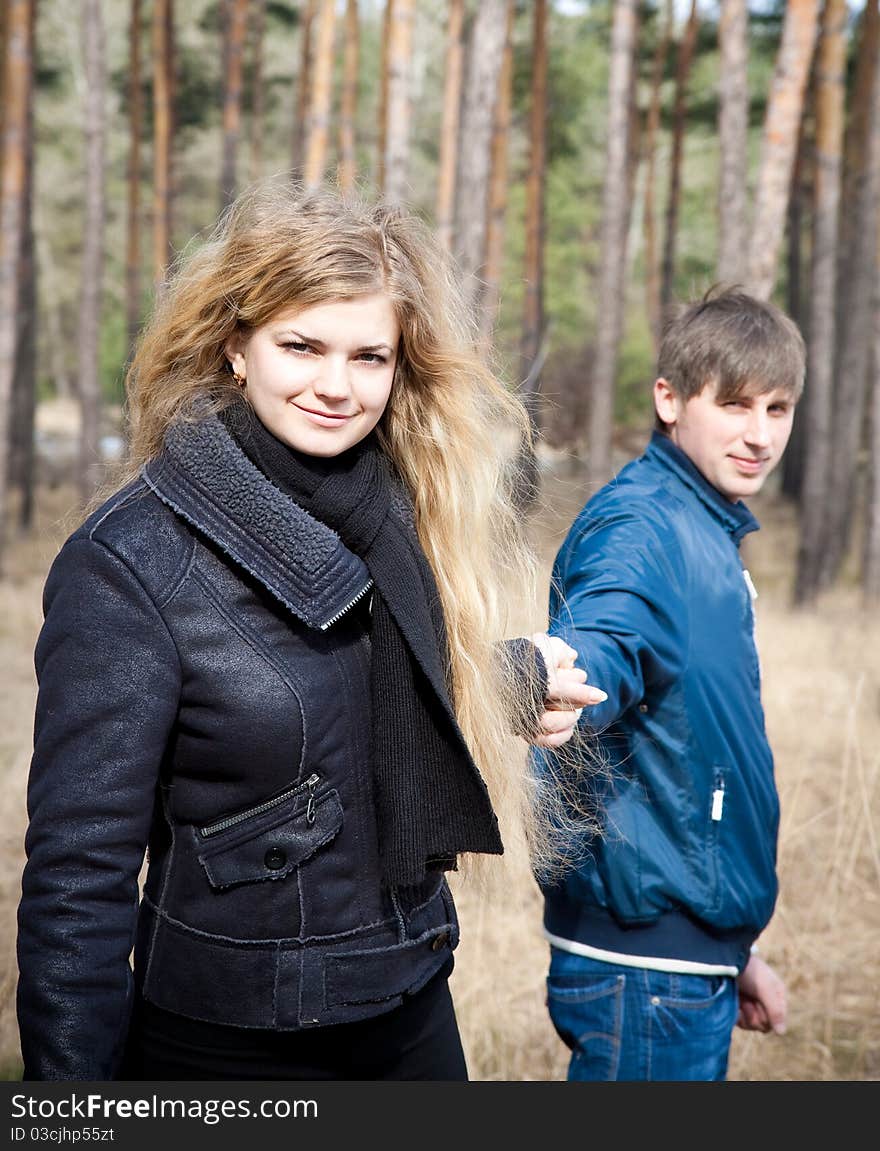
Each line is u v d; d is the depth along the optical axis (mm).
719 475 2023
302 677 1369
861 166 14305
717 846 1956
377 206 1486
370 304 1365
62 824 1296
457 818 1430
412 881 1396
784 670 7012
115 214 28094
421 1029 1520
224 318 1408
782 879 3854
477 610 1608
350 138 15578
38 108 25141
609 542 1933
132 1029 1441
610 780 1946
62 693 1314
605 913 1979
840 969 3393
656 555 1914
